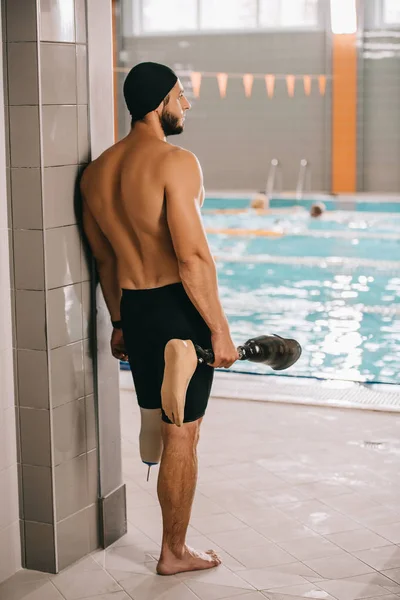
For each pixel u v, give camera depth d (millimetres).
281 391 5867
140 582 3375
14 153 3209
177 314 3344
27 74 3141
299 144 17219
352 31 15703
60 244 3320
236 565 3520
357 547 3674
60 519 3439
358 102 16719
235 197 16781
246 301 9180
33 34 3109
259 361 3412
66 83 3291
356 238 12938
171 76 3365
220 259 11531
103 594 3281
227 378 6172
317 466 4582
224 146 17609
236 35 17188
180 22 17391
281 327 8070
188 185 3166
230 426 5188
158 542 3762
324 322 8242
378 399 5680
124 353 3639
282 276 10469
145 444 3572
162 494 3395
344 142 16906
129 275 3377
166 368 3119
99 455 3635
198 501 4164
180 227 3150
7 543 3412
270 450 4812
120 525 3801
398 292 9500
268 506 4102
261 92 17250
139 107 3324
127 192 3234
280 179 17406
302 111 17078
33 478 3406
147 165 3205
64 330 3375
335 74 16766
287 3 16906
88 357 3541
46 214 3225
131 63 17672
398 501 4145
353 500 4160
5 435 3359
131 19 17531
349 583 3350
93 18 3424
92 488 3625
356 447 4840
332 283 10023
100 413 3617
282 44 17000
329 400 5660
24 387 3354
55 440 3367
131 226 3299
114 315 3564
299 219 14633
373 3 16422
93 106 3461
